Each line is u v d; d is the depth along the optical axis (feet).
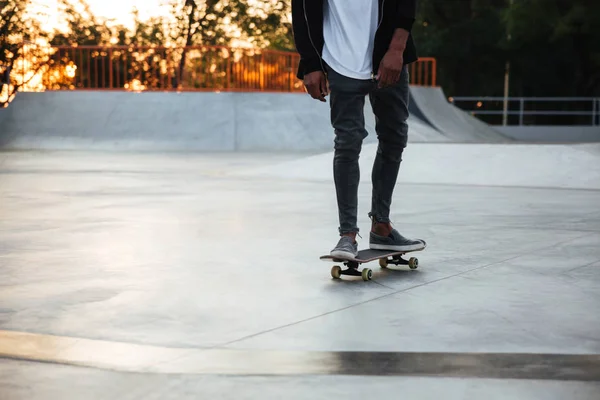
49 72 81.87
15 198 26.45
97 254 15.19
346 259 12.71
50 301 11.25
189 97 74.64
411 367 8.32
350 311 10.70
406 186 31.42
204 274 13.23
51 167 43.96
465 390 7.63
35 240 16.99
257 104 74.84
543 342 9.26
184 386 7.73
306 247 16.07
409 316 10.43
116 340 9.32
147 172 40.06
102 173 39.22
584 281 12.65
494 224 19.81
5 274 13.19
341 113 13.23
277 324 10.03
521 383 7.84
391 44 12.98
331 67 13.20
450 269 13.71
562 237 17.49
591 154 34.09
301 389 7.65
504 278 12.89
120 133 71.67
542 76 145.79
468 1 145.07
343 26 13.05
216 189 29.99
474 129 86.74
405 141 13.71
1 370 8.21
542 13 129.29
